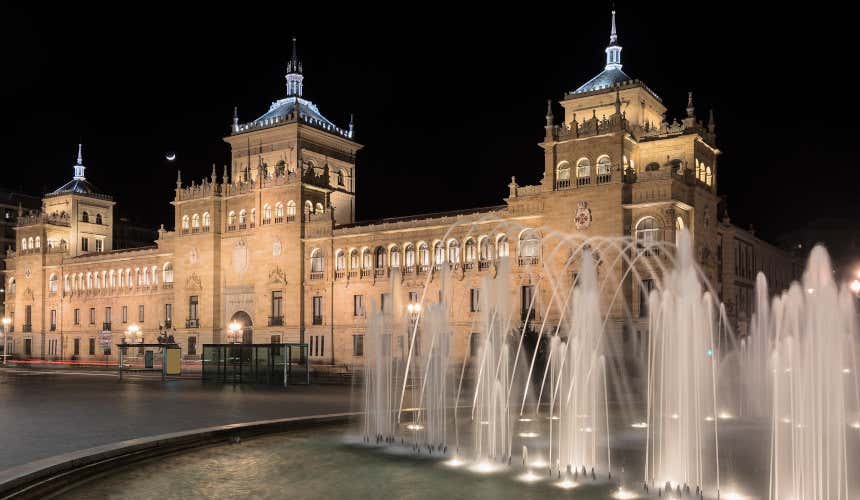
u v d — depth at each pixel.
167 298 114.31
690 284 42.50
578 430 36.06
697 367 36.72
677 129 79.44
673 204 70.94
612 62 86.19
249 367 68.06
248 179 105.69
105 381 72.81
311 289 97.06
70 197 135.50
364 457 28.38
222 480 24.34
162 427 35.41
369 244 93.06
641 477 25.06
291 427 34.97
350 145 113.06
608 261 72.44
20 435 32.69
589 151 75.12
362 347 92.25
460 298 84.25
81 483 23.77
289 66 111.75
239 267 103.88
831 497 22.33
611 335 70.88
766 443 32.56
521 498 22.23
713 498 22.27
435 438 32.97
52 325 131.12
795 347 31.86
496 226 82.00
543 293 76.88
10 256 139.62
